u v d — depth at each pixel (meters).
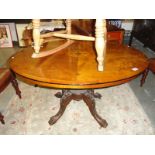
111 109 2.00
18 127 1.76
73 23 2.87
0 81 1.71
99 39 1.23
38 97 2.23
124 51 1.76
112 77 1.25
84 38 1.57
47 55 1.62
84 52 1.70
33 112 1.97
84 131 1.71
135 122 1.81
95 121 1.84
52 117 1.80
